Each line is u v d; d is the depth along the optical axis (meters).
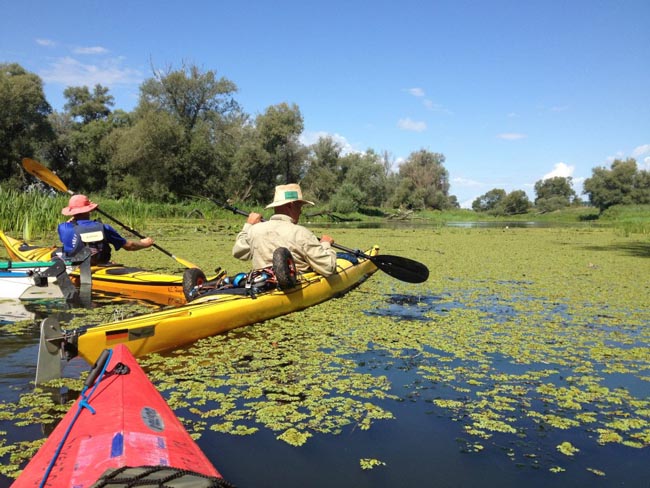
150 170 32.69
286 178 41.47
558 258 9.52
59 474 1.38
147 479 1.27
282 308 4.59
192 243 10.66
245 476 1.97
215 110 35.66
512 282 6.71
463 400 2.78
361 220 37.06
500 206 58.47
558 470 2.07
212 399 2.72
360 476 1.99
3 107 34.88
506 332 4.19
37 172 6.60
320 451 2.19
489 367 3.32
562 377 3.15
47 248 6.80
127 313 4.44
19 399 2.61
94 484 1.24
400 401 2.75
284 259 4.42
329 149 49.97
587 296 5.77
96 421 1.71
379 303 5.26
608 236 16.67
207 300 4.08
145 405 1.85
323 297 5.26
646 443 2.32
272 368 3.22
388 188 60.09
